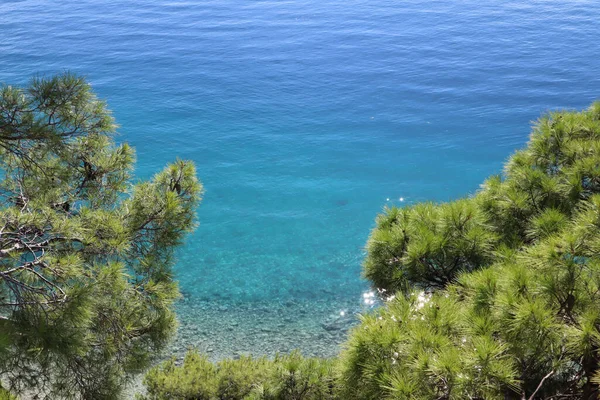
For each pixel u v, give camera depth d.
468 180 29.52
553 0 66.25
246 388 9.69
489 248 6.84
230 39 53.56
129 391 11.10
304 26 57.84
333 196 27.48
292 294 17.89
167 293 7.84
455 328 5.18
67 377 6.61
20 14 62.38
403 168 30.61
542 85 41.22
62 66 45.50
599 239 5.03
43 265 6.09
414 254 6.73
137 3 69.00
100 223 6.95
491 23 57.25
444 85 41.75
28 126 6.71
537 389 4.91
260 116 37.25
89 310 6.11
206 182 28.70
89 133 7.68
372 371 4.93
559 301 4.94
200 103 39.06
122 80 43.03
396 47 50.53
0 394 5.79
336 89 41.56
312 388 6.79
